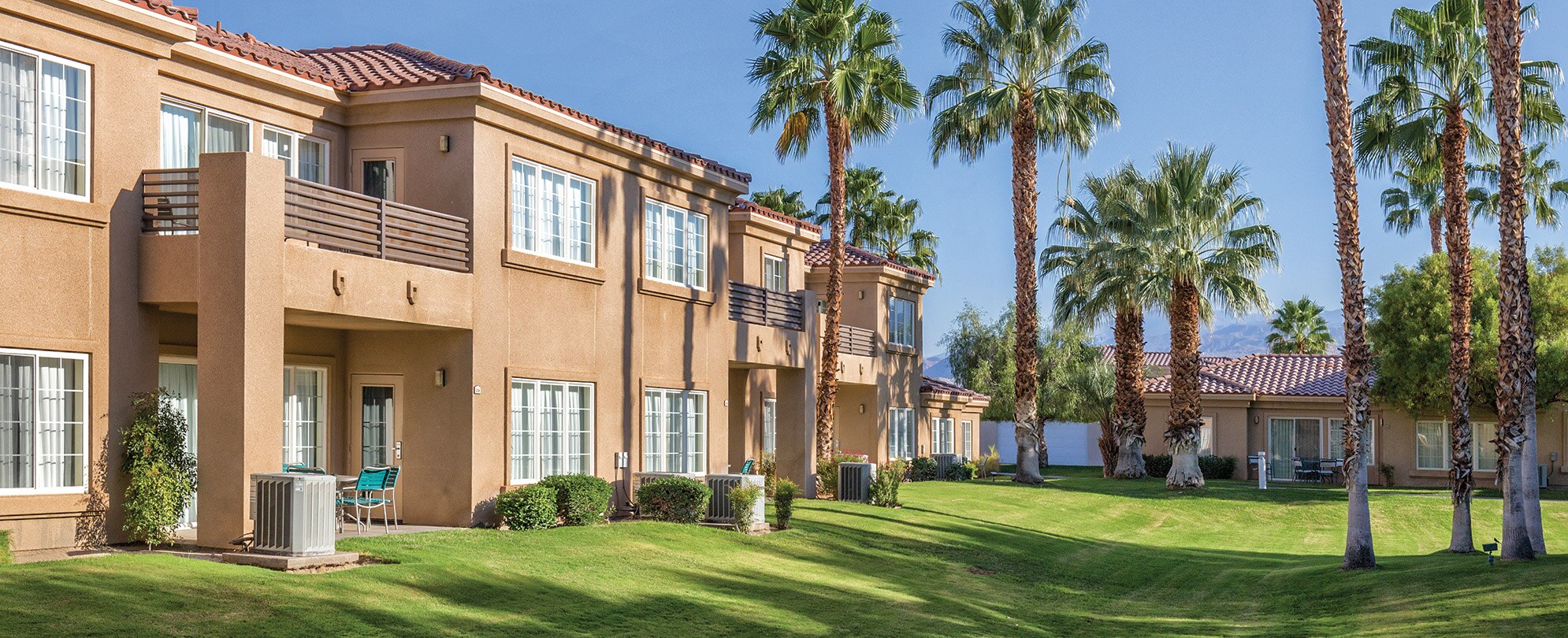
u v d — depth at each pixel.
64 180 14.32
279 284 15.30
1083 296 42.41
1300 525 33.31
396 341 19.31
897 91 32.25
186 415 17.20
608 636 13.44
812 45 31.55
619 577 16.41
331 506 14.84
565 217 21.20
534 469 20.38
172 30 15.31
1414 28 25.56
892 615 16.52
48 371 14.14
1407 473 44.75
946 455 43.22
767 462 31.30
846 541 22.41
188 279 14.98
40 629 10.38
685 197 24.83
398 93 18.98
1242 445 47.25
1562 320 41.78
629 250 22.88
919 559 21.89
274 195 15.30
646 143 22.88
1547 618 14.83
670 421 24.33
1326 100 21.59
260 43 19.62
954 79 37.72
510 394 19.58
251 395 14.84
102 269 14.62
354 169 19.45
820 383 32.53
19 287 13.71
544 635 13.05
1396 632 15.38
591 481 20.62
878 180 63.41
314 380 19.14
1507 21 20.56
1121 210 40.81
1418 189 44.31
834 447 39.44
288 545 14.30
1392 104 25.94
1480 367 39.69
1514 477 20.64
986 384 59.91
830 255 31.91
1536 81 25.92
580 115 20.98
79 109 14.49
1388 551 28.09
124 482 14.82
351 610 12.52
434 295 18.02
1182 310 40.16
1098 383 50.16
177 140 16.92
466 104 18.88
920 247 63.41
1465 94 25.38
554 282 20.75
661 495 21.94
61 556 13.83
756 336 27.62
